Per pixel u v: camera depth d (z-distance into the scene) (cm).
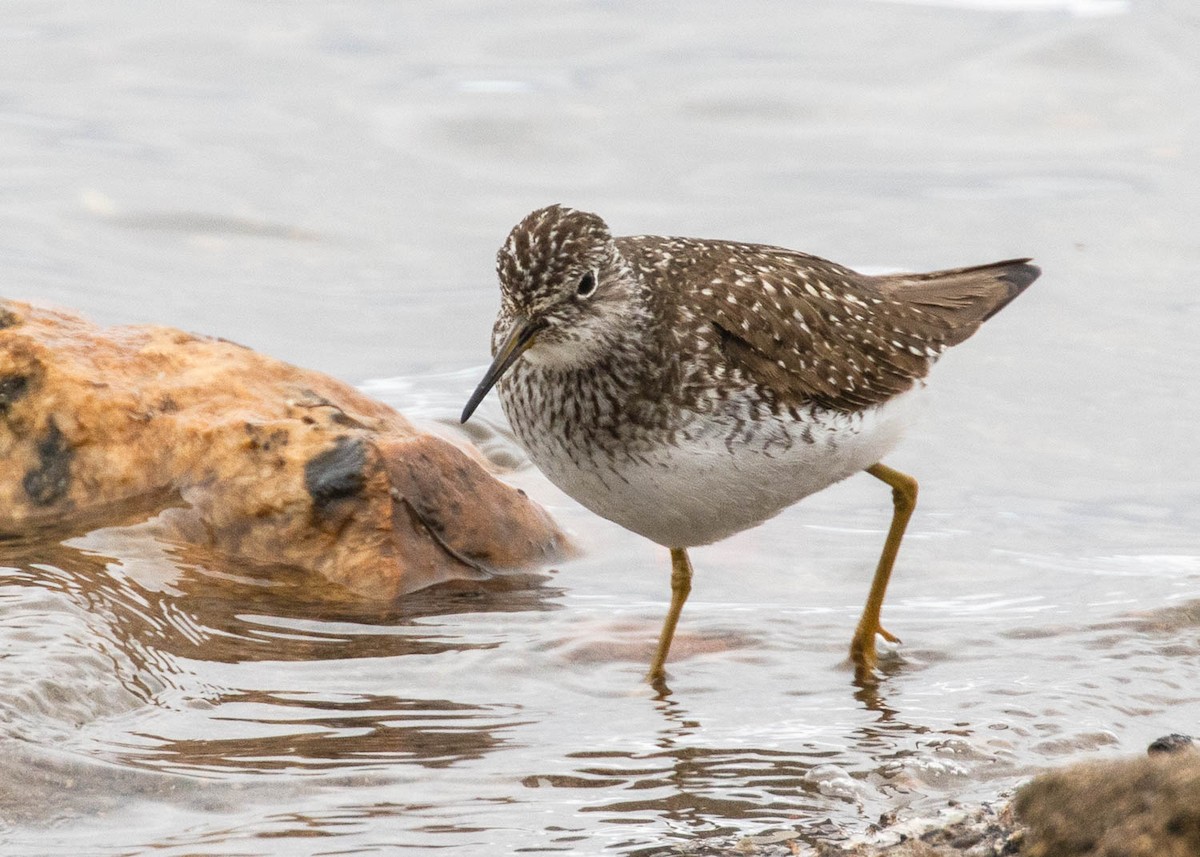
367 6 2986
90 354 1342
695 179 2356
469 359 1884
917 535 1425
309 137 2478
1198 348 1842
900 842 845
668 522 1109
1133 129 2461
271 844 848
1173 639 1174
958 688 1095
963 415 1691
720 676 1125
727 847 855
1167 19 2734
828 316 1173
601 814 900
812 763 974
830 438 1118
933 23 2841
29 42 2783
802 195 2300
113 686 997
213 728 980
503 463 1580
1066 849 765
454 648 1144
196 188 2306
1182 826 719
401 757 963
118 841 841
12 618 1050
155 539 1247
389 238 2198
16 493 1288
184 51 2773
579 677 1114
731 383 1080
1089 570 1343
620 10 2944
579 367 1085
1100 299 1973
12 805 859
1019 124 2489
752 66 2686
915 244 2136
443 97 2595
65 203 2250
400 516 1273
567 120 2523
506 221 2245
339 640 1141
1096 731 1015
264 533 1257
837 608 1266
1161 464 1580
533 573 1325
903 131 2483
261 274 2112
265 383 1354
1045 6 2873
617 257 1102
